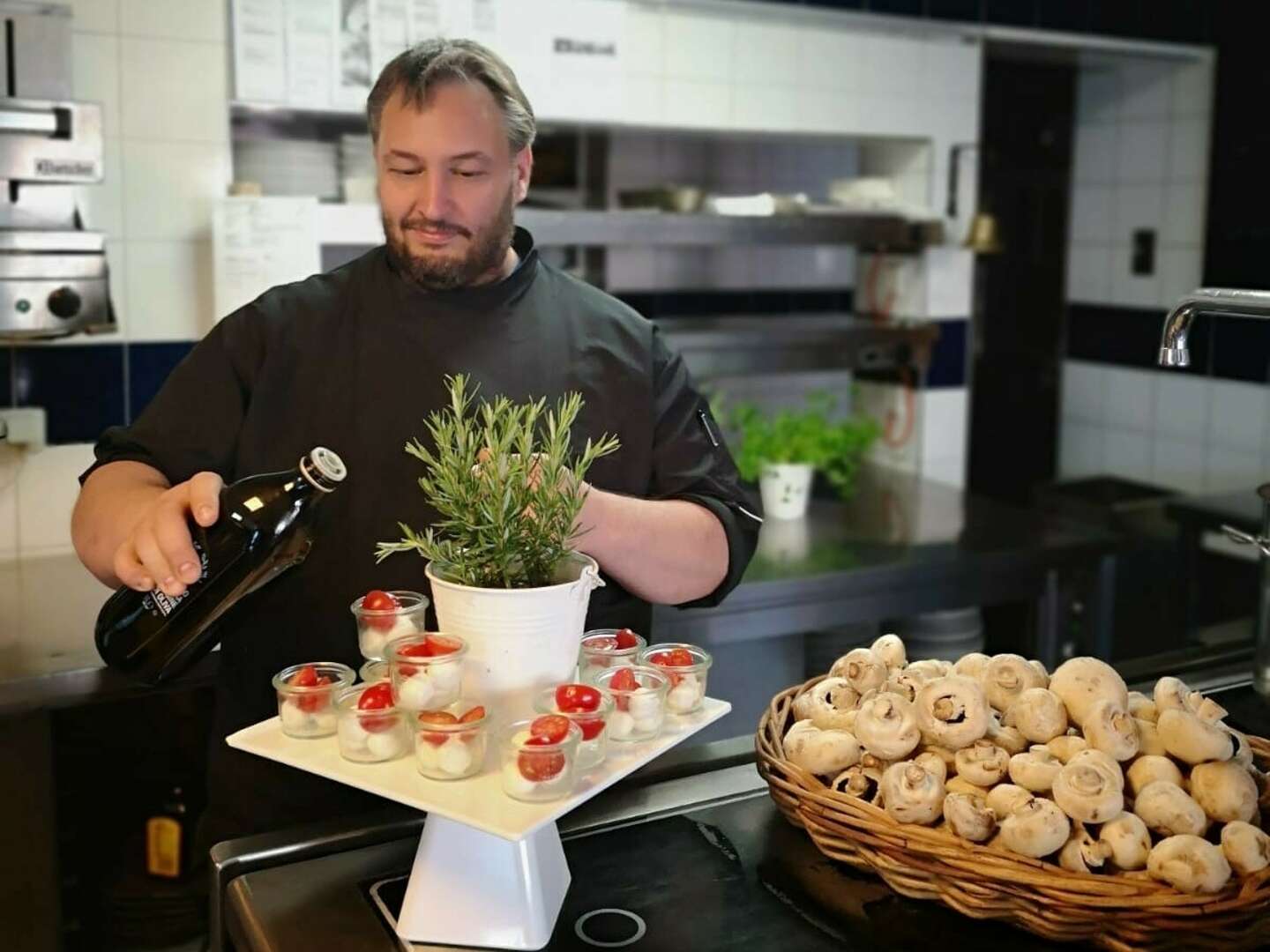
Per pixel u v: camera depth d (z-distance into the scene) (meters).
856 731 1.14
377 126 1.58
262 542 1.25
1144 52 3.85
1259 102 3.76
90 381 2.73
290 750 1.07
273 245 2.75
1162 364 1.35
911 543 3.01
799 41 3.38
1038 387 4.41
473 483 1.05
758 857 1.18
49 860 2.16
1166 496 4.04
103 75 2.64
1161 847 1.00
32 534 2.68
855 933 1.06
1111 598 3.14
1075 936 1.02
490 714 1.05
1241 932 1.00
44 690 2.08
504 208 1.61
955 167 3.64
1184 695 1.18
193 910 2.37
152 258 2.74
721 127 3.32
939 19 3.53
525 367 1.70
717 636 2.67
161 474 1.64
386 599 1.19
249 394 1.71
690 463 1.75
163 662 1.34
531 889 1.03
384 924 1.06
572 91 3.11
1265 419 3.82
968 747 1.10
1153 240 4.12
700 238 3.12
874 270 3.84
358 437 1.67
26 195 2.49
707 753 1.40
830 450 3.29
